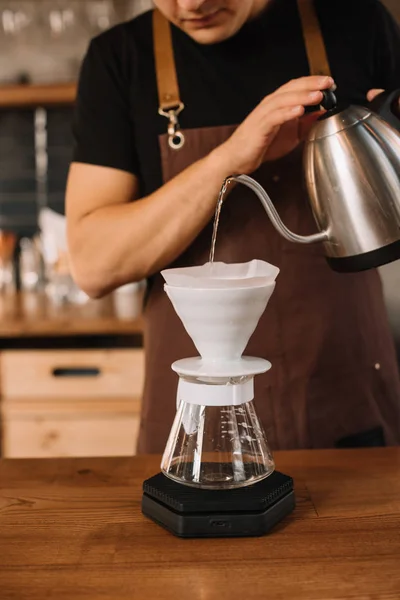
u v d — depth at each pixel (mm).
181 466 735
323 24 1214
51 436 2123
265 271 736
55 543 680
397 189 847
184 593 586
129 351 2088
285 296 1160
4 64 2705
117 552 660
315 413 1152
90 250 1124
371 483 824
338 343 1164
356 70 1211
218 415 727
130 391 2100
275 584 599
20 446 2129
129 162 1205
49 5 2656
